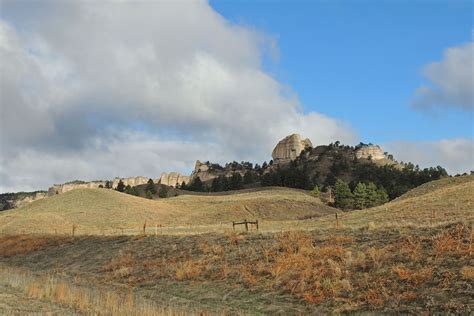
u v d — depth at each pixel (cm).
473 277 1727
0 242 5638
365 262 2177
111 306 1895
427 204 4928
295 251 2650
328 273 2161
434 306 1633
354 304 1823
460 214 3803
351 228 2897
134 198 11256
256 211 10106
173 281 2662
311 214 10231
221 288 2370
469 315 1505
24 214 8788
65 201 10288
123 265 3284
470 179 7481
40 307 1866
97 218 8688
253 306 2038
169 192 18875
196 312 1931
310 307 1906
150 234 4231
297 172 19788
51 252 4481
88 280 3036
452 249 2041
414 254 2095
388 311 1698
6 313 1694
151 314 1752
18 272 3425
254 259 2678
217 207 10512
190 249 3266
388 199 13638
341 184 12712
